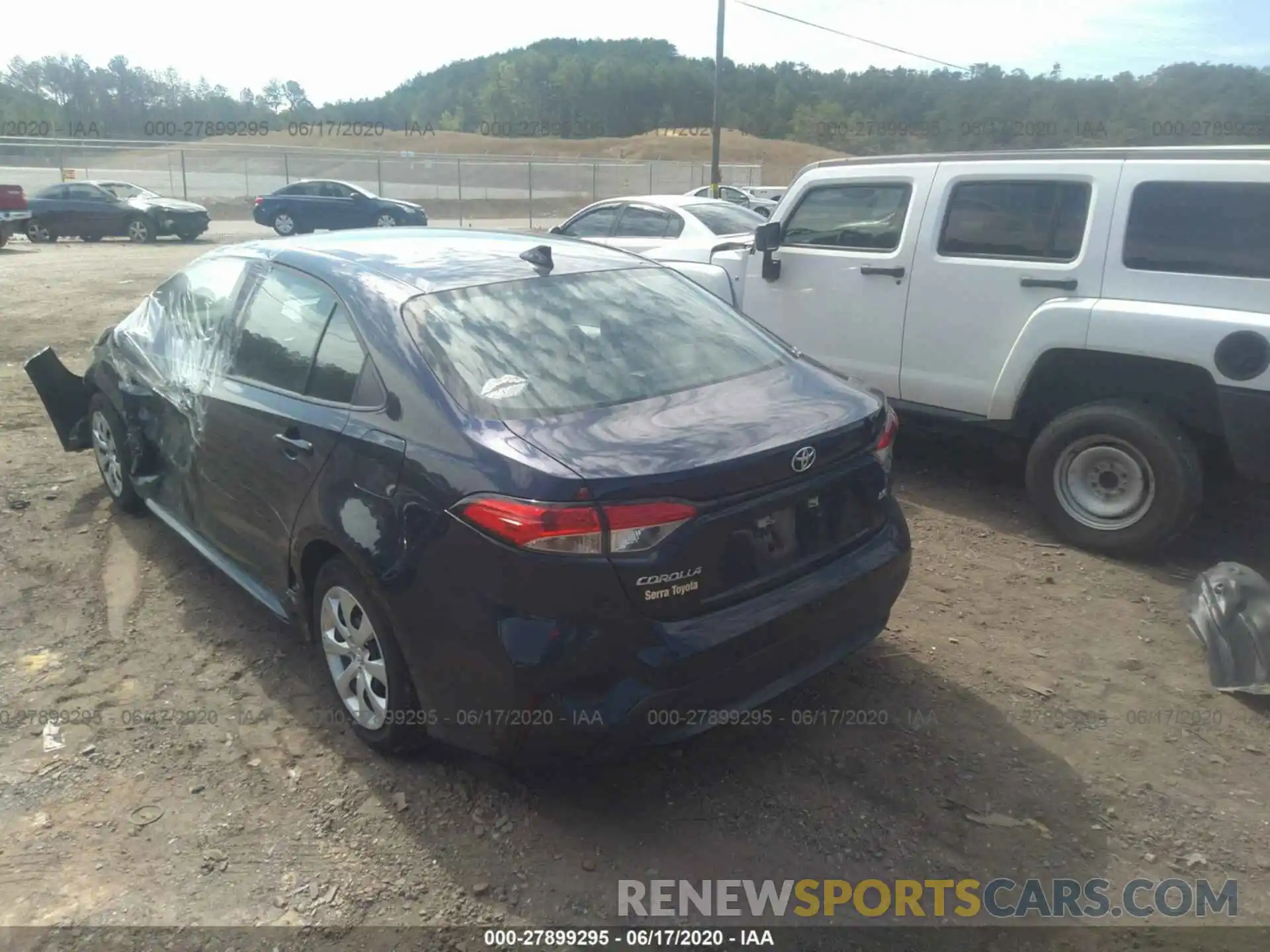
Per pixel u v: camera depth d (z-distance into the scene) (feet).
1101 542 16.96
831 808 10.53
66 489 19.34
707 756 11.39
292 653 13.51
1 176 115.55
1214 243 15.57
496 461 9.32
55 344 33.17
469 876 9.51
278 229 88.38
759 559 10.00
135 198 82.43
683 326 12.42
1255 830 10.27
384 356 10.75
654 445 9.62
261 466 12.14
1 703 12.28
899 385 19.81
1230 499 19.54
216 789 10.71
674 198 34.83
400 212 88.74
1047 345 17.04
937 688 12.87
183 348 14.89
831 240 20.95
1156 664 13.55
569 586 8.94
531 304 11.76
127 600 14.93
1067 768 11.27
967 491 20.34
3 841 9.91
